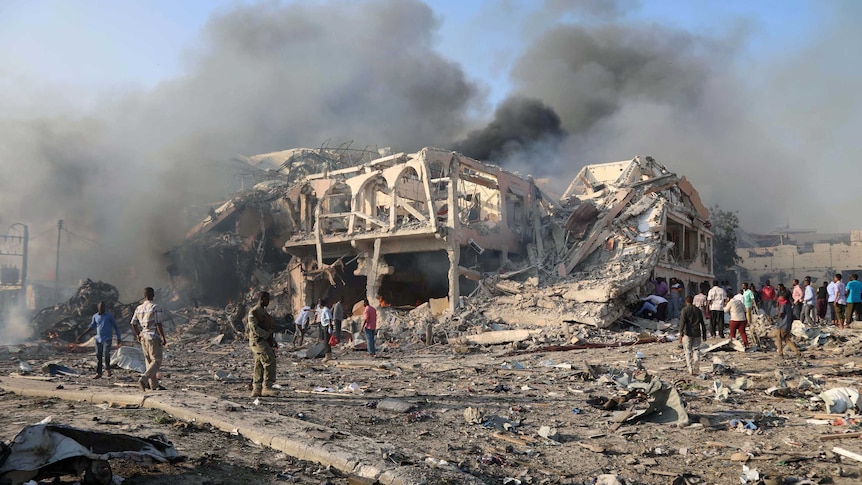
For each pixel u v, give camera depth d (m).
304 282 33.53
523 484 5.71
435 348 22.56
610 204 32.75
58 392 9.54
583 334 22.50
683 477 5.85
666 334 22.75
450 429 7.84
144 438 5.55
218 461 5.77
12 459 4.49
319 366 16.44
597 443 7.25
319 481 5.39
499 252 32.78
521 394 10.82
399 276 34.56
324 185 33.56
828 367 13.02
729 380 11.77
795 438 7.38
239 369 15.92
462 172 30.89
